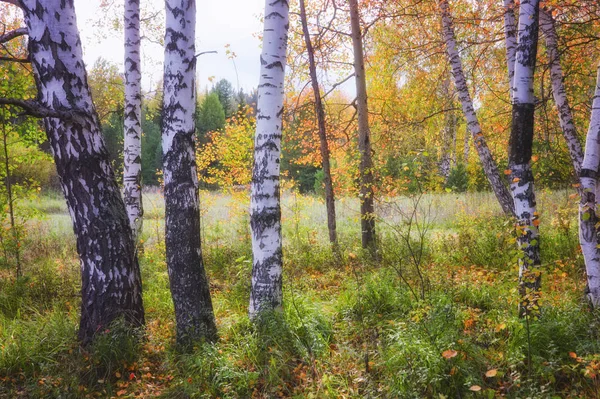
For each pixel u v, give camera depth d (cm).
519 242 475
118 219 490
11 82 717
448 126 1691
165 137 481
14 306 643
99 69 1424
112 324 477
